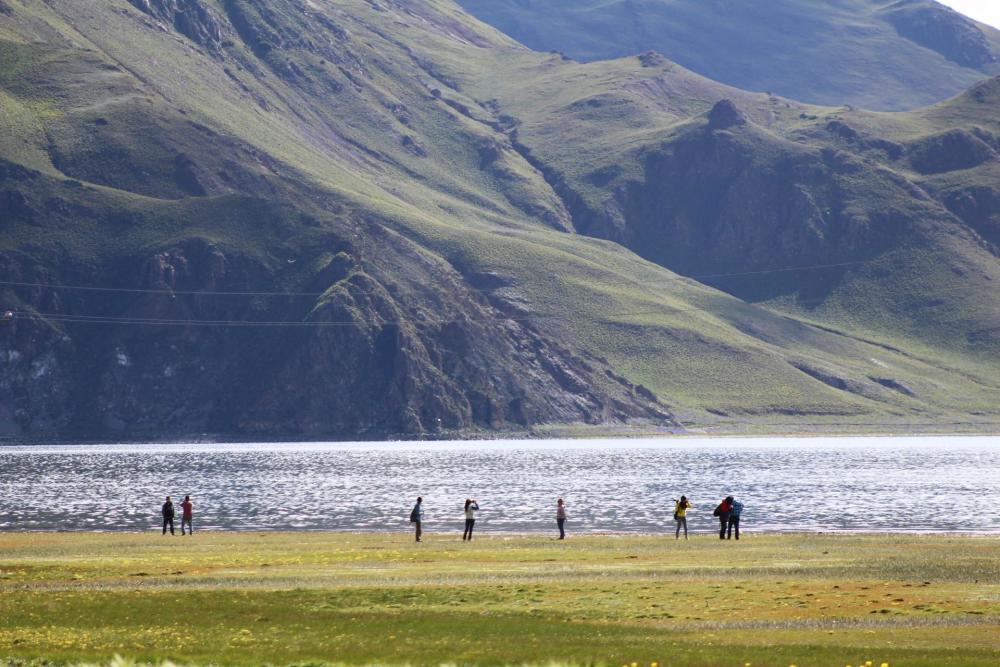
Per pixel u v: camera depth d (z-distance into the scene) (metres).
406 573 126.06
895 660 80.88
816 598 106.88
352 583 118.50
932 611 99.69
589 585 115.88
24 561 141.75
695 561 137.12
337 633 94.50
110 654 86.38
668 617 99.38
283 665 82.31
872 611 100.12
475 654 85.31
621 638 90.81
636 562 136.38
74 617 101.38
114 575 126.81
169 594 112.06
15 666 82.75
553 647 87.38
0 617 101.50
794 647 85.81
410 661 83.12
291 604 106.50
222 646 89.50
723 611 101.50
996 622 95.06
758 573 124.44
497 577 121.94
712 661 81.25
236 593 112.25
